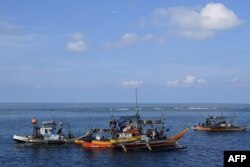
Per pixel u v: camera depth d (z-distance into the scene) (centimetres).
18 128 12925
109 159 6694
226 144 8769
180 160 6625
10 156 7125
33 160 6750
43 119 17762
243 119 18125
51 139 8206
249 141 9325
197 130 11944
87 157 6906
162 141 7562
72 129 12419
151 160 6594
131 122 7744
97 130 7981
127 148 7419
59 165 6325
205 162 6481
